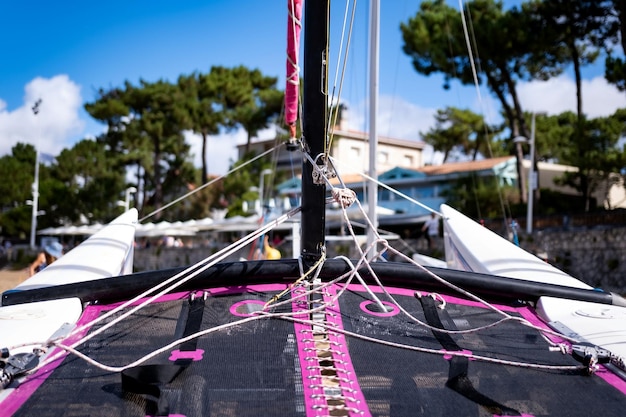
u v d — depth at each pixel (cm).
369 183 615
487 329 249
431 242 2123
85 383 200
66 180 5172
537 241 1992
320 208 268
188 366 204
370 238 605
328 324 237
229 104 4491
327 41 257
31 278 338
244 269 274
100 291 273
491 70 2339
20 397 191
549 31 2088
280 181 3744
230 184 3825
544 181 3164
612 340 234
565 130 3194
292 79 296
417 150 4506
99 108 4169
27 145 6669
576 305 276
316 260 272
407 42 2489
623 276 1756
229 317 245
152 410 184
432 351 221
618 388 207
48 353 218
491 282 280
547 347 235
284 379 201
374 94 621
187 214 4097
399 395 196
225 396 192
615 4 1942
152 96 4203
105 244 410
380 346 226
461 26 2244
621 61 1872
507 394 202
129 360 214
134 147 4219
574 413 192
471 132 3662
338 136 3491
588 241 1872
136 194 4631
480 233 423
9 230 4797
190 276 244
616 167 2117
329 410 187
